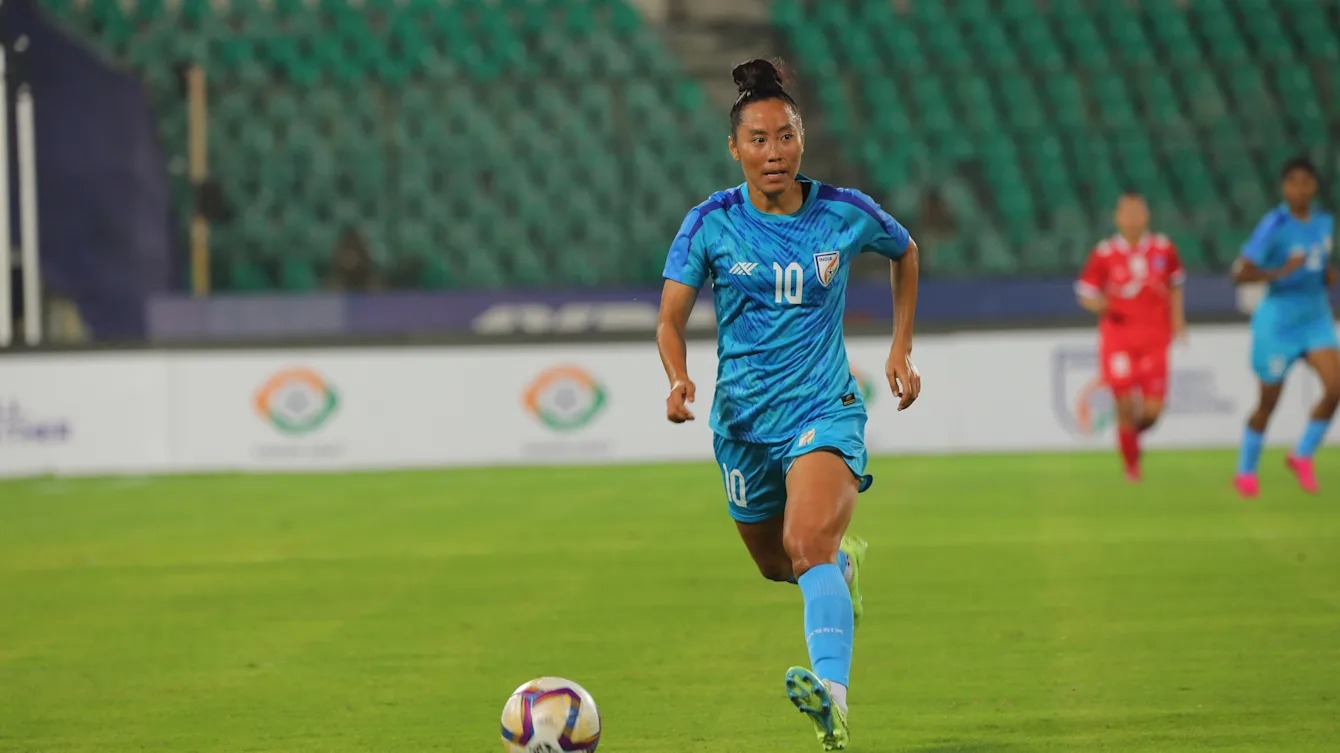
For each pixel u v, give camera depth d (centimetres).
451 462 5628
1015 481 4550
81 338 6762
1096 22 8969
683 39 9075
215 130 8275
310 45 8812
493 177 8294
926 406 5631
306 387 5625
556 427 5662
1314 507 3744
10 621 2478
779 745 1553
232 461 5606
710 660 2034
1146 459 5206
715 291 1559
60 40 6556
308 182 8162
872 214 1540
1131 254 4362
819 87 8669
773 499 1584
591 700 1390
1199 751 1488
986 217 8056
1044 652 2030
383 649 2170
